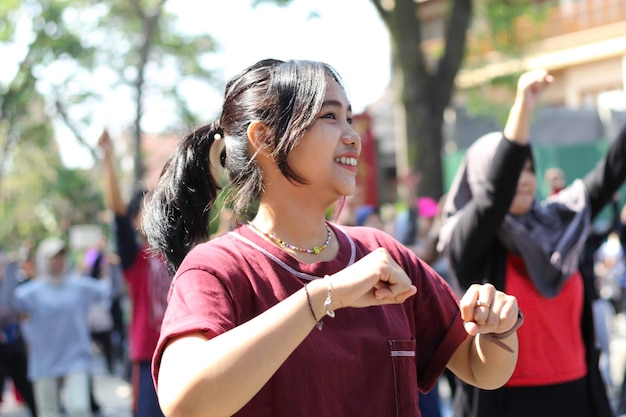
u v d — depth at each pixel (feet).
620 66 85.05
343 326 7.72
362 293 6.82
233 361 6.55
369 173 67.87
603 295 43.68
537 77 13.12
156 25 81.25
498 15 55.06
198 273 7.55
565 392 13.87
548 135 65.92
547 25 89.20
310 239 8.14
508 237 13.84
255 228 8.11
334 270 7.99
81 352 29.84
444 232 14.78
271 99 7.89
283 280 7.77
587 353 14.42
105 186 21.26
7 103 82.53
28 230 136.67
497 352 8.12
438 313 8.63
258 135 7.99
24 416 36.78
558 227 14.64
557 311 13.98
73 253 91.91
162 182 9.00
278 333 6.64
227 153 8.38
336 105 7.92
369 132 78.84
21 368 32.07
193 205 8.88
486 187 13.38
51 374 29.37
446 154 65.82
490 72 61.31
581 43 86.99
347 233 8.60
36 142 95.50
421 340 8.70
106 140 21.40
